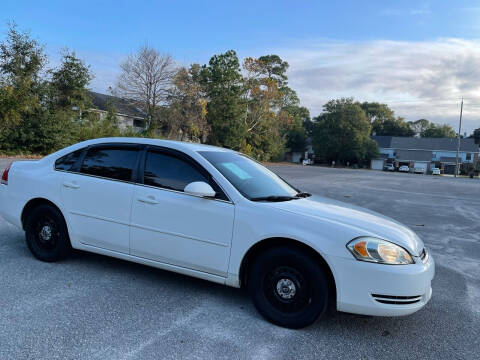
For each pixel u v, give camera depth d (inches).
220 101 1743.4
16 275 150.2
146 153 147.8
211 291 146.2
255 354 103.3
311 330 119.8
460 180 1546.5
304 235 115.6
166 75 1413.6
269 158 2252.7
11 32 889.5
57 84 1023.0
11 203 173.9
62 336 106.5
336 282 112.2
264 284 123.4
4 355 95.6
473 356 109.7
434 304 149.3
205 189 126.3
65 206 158.6
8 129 901.2
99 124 1133.1
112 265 169.2
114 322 116.6
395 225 132.2
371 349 110.3
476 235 303.7
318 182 808.9
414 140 3063.5
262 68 1934.1
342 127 2802.7
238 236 124.6
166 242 136.8
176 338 109.3
